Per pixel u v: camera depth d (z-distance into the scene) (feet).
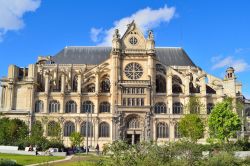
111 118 344.69
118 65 357.20
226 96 354.13
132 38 368.68
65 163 160.86
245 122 360.48
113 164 81.97
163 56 410.72
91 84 367.86
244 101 393.29
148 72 357.20
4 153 223.51
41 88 377.71
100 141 341.00
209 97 355.77
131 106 341.00
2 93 369.30
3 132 275.59
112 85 352.08
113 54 358.64
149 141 88.12
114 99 347.97
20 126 301.63
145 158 82.69
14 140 268.82
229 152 123.65
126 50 361.51
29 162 160.66
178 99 353.92
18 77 368.48
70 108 353.31
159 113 347.36
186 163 86.74
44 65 389.19
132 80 349.82
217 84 372.58
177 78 366.63
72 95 353.10
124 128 339.16
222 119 271.28
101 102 354.54
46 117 340.80
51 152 225.76
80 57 408.05
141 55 361.71
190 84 374.63
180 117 344.08
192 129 289.94
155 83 355.77
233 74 376.48
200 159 92.99
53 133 305.73
